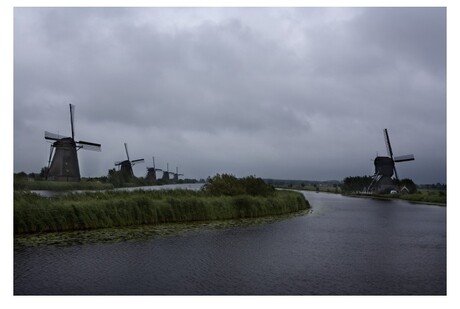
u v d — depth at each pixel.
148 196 27.56
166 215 25.19
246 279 11.91
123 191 27.84
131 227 22.30
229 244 17.86
